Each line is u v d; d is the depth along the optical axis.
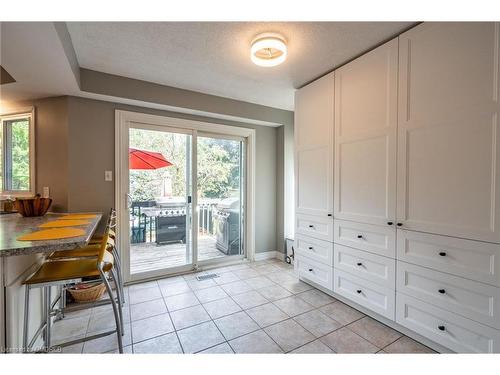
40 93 2.32
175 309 2.18
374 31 1.74
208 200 3.32
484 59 1.33
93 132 2.51
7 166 2.56
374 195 1.94
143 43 1.88
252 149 3.57
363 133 2.02
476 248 1.37
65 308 1.86
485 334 1.34
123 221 2.68
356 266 2.09
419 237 1.64
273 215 3.80
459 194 1.44
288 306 2.24
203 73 2.41
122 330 1.79
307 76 2.47
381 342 1.72
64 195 2.40
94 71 2.32
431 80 1.57
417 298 1.66
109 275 1.99
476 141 1.37
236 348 1.66
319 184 2.47
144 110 2.76
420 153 1.63
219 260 3.43
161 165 2.97
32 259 1.54
